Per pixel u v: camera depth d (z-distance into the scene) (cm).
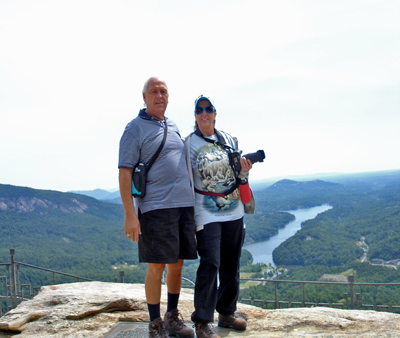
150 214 227
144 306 317
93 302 315
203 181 248
